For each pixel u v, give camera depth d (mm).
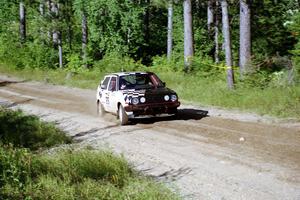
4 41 46562
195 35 33281
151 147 11352
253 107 16250
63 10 38594
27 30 50219
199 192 7703
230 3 24438
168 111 14656
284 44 25438
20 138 12812
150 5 37719
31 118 16078
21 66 41594
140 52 38719
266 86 18703
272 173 8453
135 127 14289
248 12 20484
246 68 20141
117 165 9016
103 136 13297
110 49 35094
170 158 10125
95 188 7516
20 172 8008
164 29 46594
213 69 25750
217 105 17812
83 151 10078
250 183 7984
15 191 7305
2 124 14766
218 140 11586
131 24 34406
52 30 38594
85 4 35000
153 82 15578
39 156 9984
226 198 7328
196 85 22453
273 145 10609
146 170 9297
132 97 14359
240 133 12227
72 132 14445
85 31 36750
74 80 31172
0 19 51250
